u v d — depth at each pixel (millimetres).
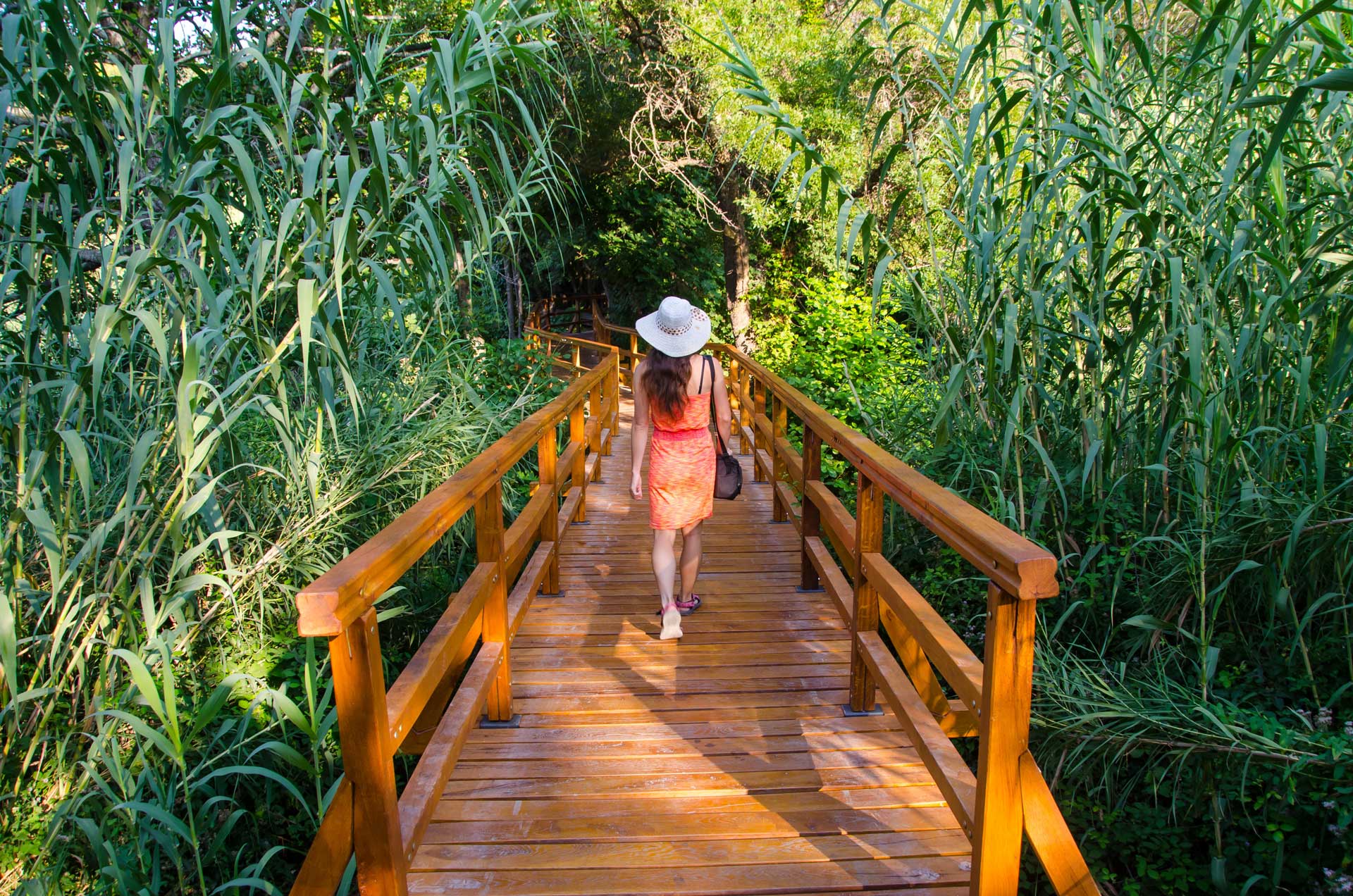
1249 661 3230
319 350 2939
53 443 2361
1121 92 3266
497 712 3010
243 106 2662
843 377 8852
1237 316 3193
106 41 3023
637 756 2811
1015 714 1604
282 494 3850
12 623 2133
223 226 2424
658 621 4023
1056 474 3170
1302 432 2906
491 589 2828
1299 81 2891
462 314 7203
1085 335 3537
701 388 3611
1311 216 2980
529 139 3350
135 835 2553
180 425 2268
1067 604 3604
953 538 1823
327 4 2912
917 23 3395
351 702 1584
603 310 20172
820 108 9266
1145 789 3225
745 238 13750
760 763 2762
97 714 2225
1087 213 3449
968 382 3652
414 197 2961
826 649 3674
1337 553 2898
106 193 2783
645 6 9883
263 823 3312
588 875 2223
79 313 2945
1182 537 3174
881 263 3240
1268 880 2938
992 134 3637
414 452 4344
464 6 6832
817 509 4191
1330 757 2691
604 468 7914
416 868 2252
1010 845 1642
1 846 2541
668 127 11461
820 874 2221
